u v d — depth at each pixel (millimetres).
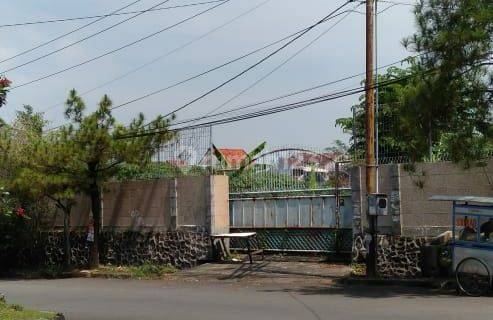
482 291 13773
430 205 17312
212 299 14203
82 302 14523
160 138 22859
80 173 22609
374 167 17375
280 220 21641
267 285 17172
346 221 19969
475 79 13805
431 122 14328
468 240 14102
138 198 24328
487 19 13078
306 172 21219
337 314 11203
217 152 23484
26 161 22562
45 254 26750
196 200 22609
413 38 14109
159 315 11914
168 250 23078
